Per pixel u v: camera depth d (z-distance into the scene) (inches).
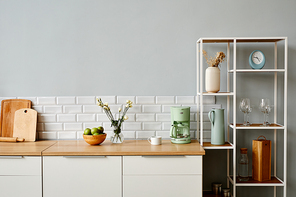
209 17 100.5
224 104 101.4
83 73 101.9
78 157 81.9
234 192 90.4
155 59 101.3
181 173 82.6
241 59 100.7
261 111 93.0
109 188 82.8
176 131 94.7
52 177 82.6
